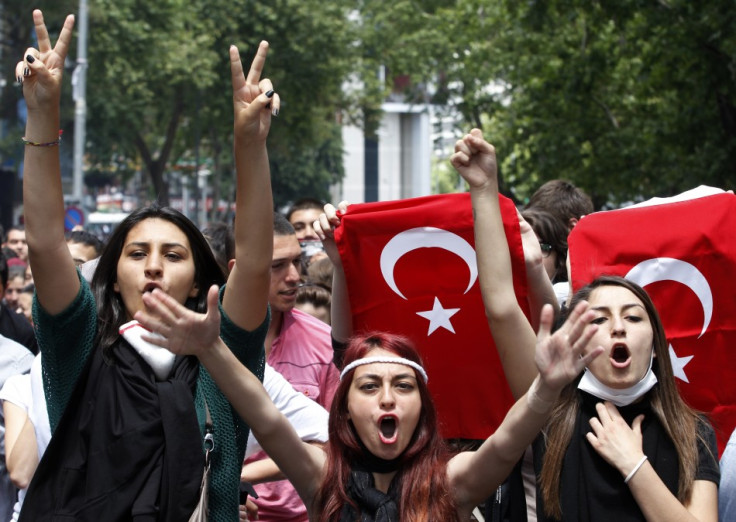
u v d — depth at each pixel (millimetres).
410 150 87312
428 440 3574
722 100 16688
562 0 17609
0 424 4879
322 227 4680
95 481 3203
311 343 5461
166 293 3467
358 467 3574
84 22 25922
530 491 4270
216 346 3209
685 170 17750
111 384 3328
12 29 29297
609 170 20750
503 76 27266
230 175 48750
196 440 3234
